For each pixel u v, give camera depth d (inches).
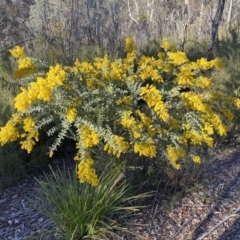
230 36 298.0
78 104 131.0
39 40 240.4
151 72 136.5
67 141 183.9
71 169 172.7
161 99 133.6
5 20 268.5
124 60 148.4
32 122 128.9
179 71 148.5
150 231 132.9
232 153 184.4
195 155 148.6
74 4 249.0
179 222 137.0
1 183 161.8
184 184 152.9
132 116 137.4
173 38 289.6
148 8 364.5
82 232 126.9
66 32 242.1
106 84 136.6
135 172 147.4
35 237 128.3
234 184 158.4
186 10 302.0
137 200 145.5
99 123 129.3
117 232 131.7
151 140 128.3
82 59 232.5
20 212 145.7
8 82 199.2
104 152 143.1
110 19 268.4
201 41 293.3
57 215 128.9
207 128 135.8
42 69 199.9
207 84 140.6
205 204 145.9
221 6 242.2
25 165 168.9
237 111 192.7
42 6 250.2
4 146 164.4
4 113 173.9
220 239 129.2
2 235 134.1
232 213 137.8
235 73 217.8
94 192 132.6
